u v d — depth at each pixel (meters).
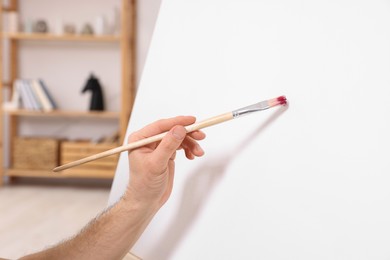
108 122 4.13
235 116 0.59
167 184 0.68
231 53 0.69
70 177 4.09
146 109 0.84
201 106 0.72
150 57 0.86
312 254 0.53
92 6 4.02
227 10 0.71
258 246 0.59
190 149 0.68
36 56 4.10
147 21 3.98
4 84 3.95
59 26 3.88
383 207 0.47
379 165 0.48
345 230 0.50
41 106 3.85
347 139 0.51
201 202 0.69
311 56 0.56
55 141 3.88
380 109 0.48
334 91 0.53
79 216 2.84
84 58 4.07
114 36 3.75
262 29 0.64
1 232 2.45
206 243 0.66
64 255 0.65
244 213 0.62
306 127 0.55
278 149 0.58
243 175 0.63
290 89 0.58
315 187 0.54
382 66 0.49
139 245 0.77
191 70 0.76
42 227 2.56
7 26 4.14
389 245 0.46
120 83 4.06
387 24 0.49
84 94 4.10
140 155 0.61
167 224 0.73
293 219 0.55
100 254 0.64
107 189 3.85
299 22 0.59
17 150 3.91
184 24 0.79
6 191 3.65
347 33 0.53
